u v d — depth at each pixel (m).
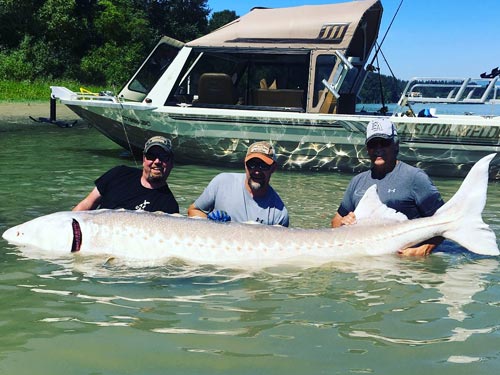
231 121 8.84
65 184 7.18
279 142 8.80
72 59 38.53
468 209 4.17
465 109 9.23
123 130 9.39
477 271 3.98
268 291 3.53
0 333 2.89
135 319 3.08
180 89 9.55
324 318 3.12
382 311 3.23
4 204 5.97
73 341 2.81
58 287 3.54
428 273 3.92
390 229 4.21
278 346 2.77
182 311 3.20
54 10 38.88
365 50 10.23
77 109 9.45
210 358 2.64
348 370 2.53
